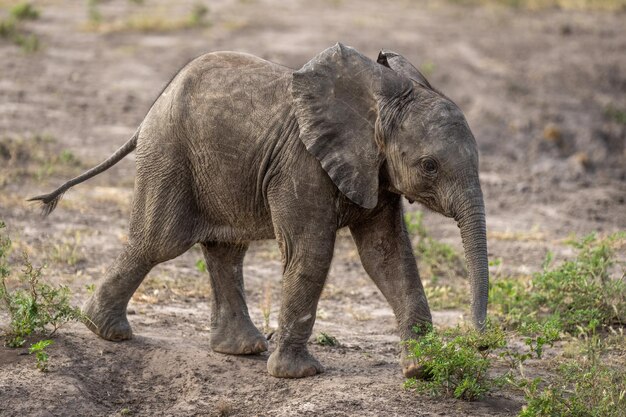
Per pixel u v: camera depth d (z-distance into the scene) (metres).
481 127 28.73
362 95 10.26
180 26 37.34
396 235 10.88
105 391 10.76
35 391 10.23
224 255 11.83
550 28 38.84
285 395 10.64
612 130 29.19
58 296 12.75
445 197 9.92
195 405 10.49
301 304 10.70
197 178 11.18
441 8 43.12
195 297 14.83
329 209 10.46
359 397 10.33
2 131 23.94
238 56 11.27
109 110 27.06
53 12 39.59
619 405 9.98
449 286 16.09
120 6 42.00
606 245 15.86
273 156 10.58
